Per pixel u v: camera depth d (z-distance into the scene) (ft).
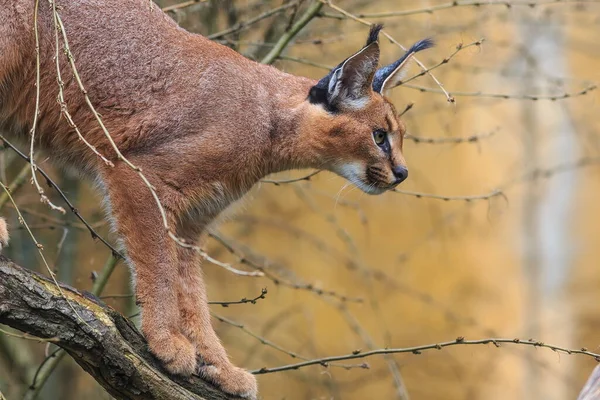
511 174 63.05
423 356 66.03
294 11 35.60
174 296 26.86
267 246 69.82
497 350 62.28
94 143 27.07
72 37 26.55
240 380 28.12
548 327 63.36
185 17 37.76
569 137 62.54
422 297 49.80
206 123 27.32
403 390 37.01
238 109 27.89
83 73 26.63
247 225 50.93
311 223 71.05
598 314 63.36
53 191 42.11
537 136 63.10
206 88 27.45
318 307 70.33
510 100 61.36
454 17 52.65
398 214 70.23
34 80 26.50
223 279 54.19
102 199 27.63
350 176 30.81
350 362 66.69
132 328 25.70
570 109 60.13
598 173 63.87
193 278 29.17
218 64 27.94
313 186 55.36
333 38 37.93
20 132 27.68
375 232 70.64
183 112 27.07
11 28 25.72
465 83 62.34
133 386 24.72
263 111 28.71
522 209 64.18
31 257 46.16
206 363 28.14
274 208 56.39
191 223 29.04
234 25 38.65
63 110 22.49
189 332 28.32
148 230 26.55
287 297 69.77
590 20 61.41
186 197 27.32
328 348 69.46
